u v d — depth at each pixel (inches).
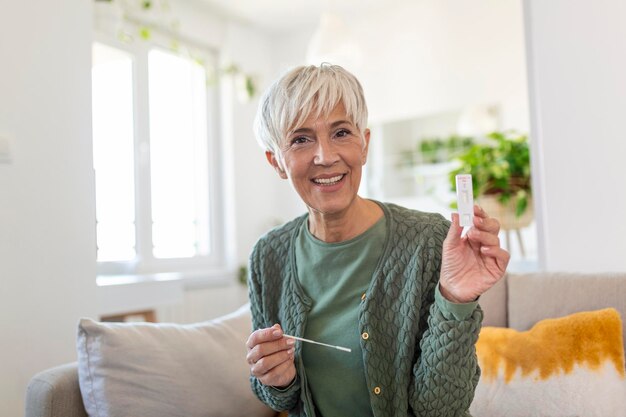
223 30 153.8
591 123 71.2
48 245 73.2
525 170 84.8
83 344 51.1
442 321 36.1
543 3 74.4
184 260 140.3
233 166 151.6
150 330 55.2
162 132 136.9
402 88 150.9
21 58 70.9
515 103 134.4
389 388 40.4
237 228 151.5
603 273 59.4
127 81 126.9
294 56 166.1
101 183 118.0
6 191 68.3
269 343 39.5
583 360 53.3
